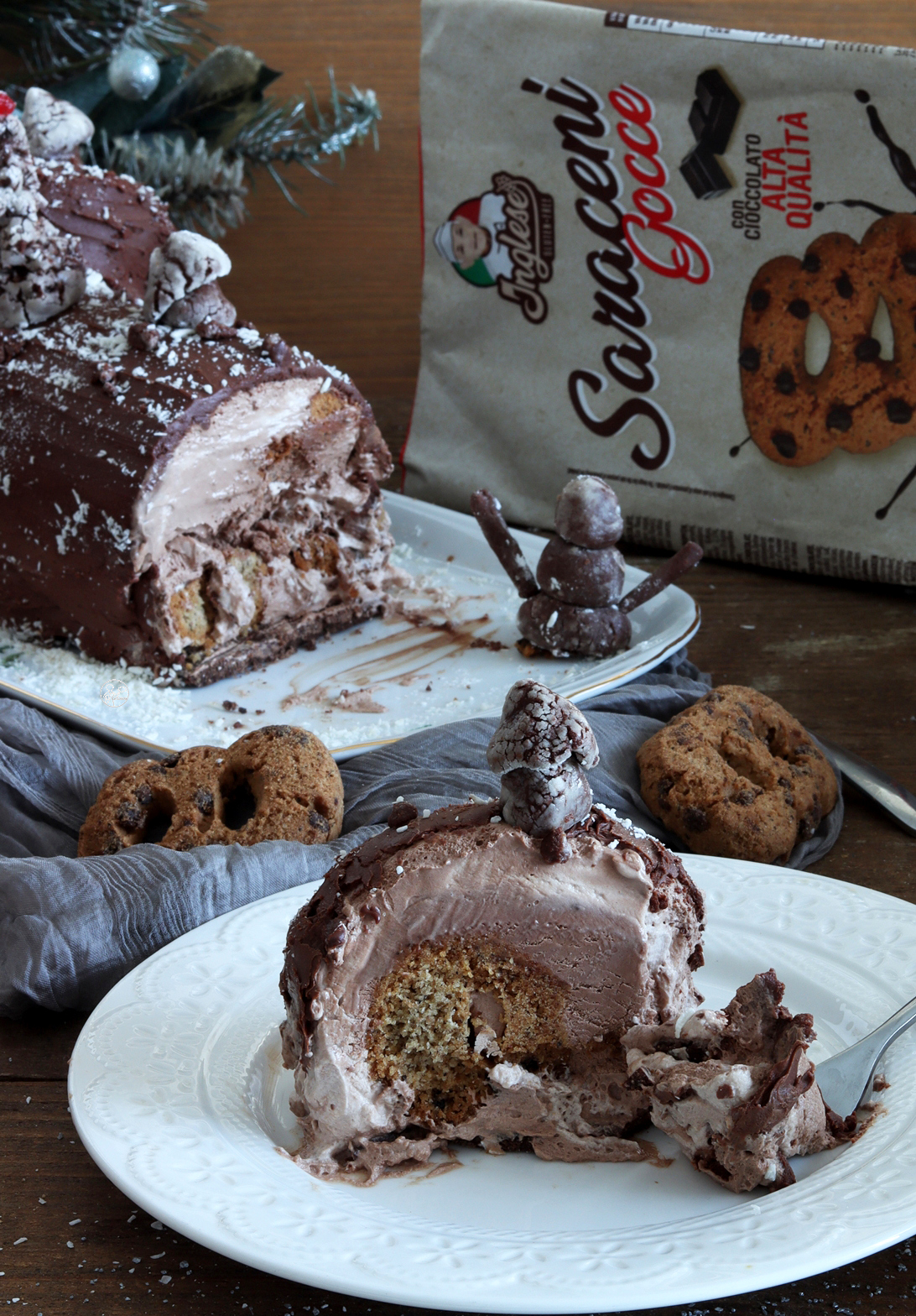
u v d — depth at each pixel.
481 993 0.75
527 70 1.09
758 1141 0.72
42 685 0.98
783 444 1.07
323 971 0.74
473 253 1.17
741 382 1.08
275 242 1.50
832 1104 0.74
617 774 0.88
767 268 1.05
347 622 1.04
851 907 0.81
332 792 0.86
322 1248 0.70
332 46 1.47
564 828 0.75
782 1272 0.69
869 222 1.02
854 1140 0.73
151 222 1.12
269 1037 0.77
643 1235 0.71
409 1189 0.73
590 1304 0.68
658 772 0.87
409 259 1.49
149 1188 0.71
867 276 1.02
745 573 1.13
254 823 0.85
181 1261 0.73
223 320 1.01
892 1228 0.70
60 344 1.01
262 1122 0.75
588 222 1.11
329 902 0.75
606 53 1.05
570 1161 0.74
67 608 1.00
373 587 1.04
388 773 0.89
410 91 1.47
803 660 1.00
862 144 1.01
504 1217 0.72
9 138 1.00
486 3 1.09
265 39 1.48
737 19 1.35
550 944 0.75
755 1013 0.75
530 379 1.18
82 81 1.29
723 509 1.12
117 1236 0.73
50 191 1.08
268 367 0.99
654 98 1.05
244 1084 0.75
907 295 1.02
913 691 0.97
